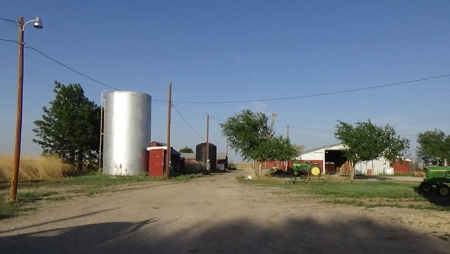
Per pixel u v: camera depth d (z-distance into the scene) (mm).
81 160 51812
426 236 11211
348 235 11352
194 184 33031
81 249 9273
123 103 42219
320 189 28172
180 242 10164
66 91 50688
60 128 49688
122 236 10836
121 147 42000
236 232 11625
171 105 40688
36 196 20891
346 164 67688
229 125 44781
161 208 16828
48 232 11297
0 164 33906
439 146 62750
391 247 9906
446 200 21516
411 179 48219
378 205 18734
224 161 93625
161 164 42031
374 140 41844
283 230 12031
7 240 10172
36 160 37844
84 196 21547
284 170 62750
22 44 19141
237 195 23172
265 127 45125
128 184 31453
